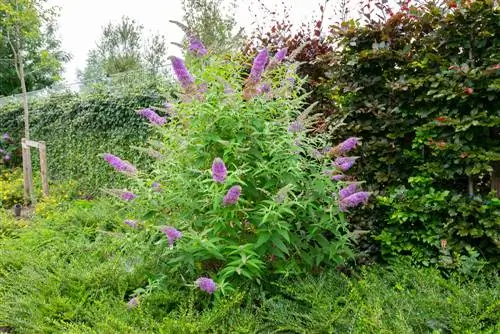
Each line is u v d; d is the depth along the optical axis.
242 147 2.83
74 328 2.56
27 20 8.77
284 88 2.99
